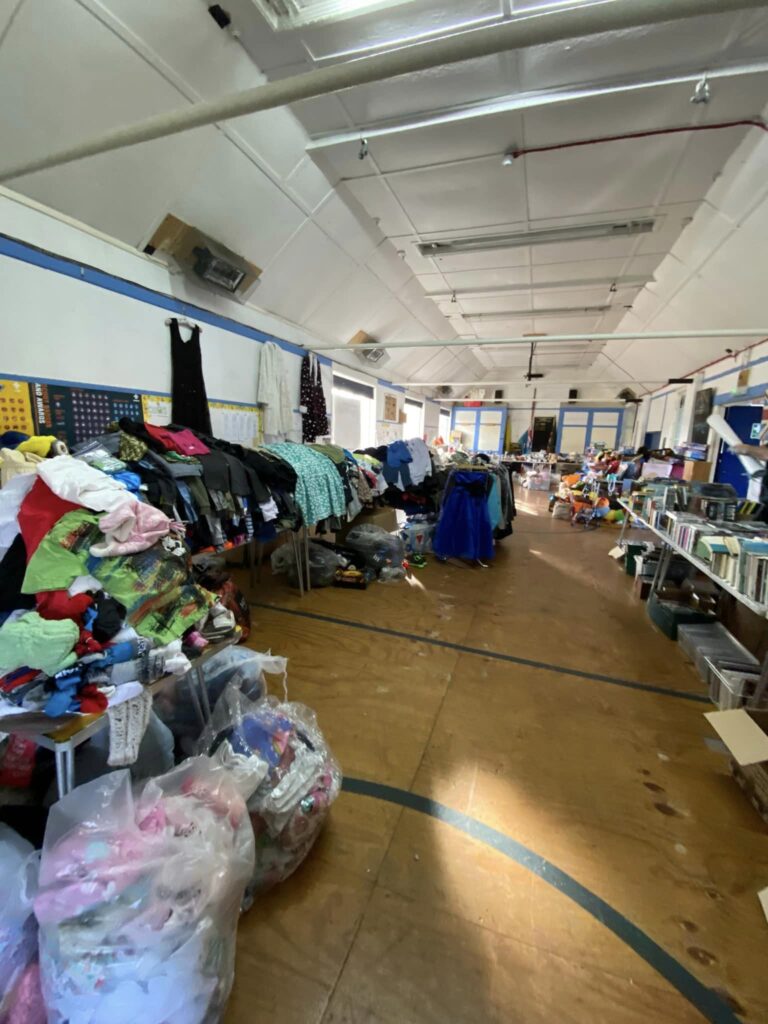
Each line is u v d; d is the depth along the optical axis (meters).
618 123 2.36
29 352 2.02
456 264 4.38
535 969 0.97
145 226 2.44
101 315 2.33
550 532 5.73
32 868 0.85
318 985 0.93
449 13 1.79
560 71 2.05
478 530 4.03
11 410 1.96
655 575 3.13
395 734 1.72
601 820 1.36
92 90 1.77
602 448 8.04
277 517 2.54
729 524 2.51
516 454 10.76
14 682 0.94
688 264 3.95
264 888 1.09
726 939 1.04
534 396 11.02
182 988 0.74
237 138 2.36
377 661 2.28
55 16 1.52
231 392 3.39
